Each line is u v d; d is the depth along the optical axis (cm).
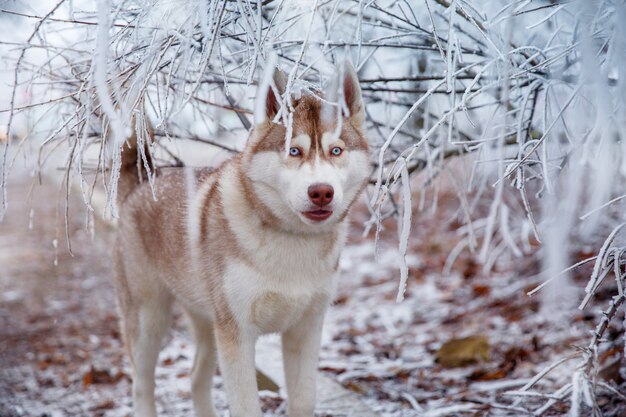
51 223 1105
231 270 332
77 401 477
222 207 339
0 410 458
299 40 311
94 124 384
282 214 321
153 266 398
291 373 353
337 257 345
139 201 404
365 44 325
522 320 550
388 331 595
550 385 418
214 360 407
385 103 415
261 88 221
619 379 376
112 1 287
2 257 930
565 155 300
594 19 245
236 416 334
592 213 257
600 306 520
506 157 374
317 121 312
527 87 329
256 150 322
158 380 512
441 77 352
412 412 404
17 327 668
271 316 338
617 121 245
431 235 865
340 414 406
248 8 261
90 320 689
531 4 314
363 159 329
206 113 380
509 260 667
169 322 414
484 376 457
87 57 332
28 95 341
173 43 280
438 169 442
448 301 646
